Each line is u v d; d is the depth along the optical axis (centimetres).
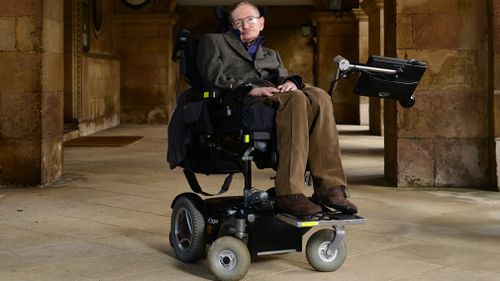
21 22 786
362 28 1828
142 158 1081
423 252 480
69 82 1484
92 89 1623
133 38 1938
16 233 539
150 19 1919
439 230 554
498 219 602
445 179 784
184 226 455
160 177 861
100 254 473
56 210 638
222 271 404
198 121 412
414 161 785
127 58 1944
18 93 788
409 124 784
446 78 779
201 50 426
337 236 417
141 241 513
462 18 775
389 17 816
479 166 780
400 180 787
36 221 587
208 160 429
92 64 1622
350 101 1900
